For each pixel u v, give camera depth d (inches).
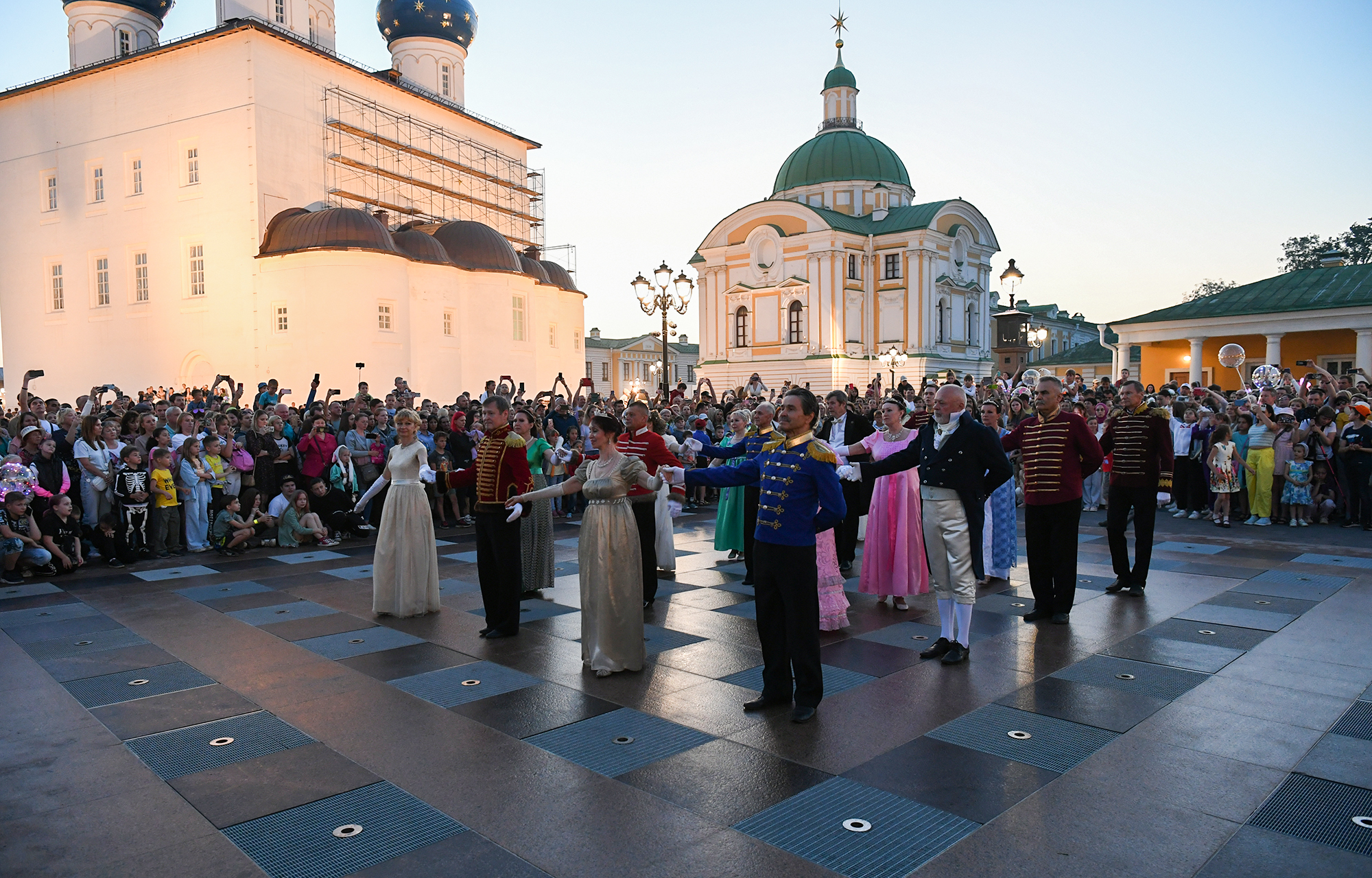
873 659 249.6
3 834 150.6
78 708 213.9
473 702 216.2
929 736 191.2
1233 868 136.3
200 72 1363.2
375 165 1561.3
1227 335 1238.9
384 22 1829.5
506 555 273.6
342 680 234.1
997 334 1227.2
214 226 1352.1
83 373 1499.8
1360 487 492.4
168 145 1393.9
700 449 326.3
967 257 2182.6
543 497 249.8
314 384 669.3
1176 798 160.2
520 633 283.0
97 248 1476.4
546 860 140.4
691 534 501.7
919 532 305.9
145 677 238.1
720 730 196.2
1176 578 357.7
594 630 239.3
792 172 2273.6
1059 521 284.2
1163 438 320.8
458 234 1498.5
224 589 356.5
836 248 1977.1
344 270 1242.6
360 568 404.2
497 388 845.8
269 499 480.1
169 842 147.8
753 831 149.5
